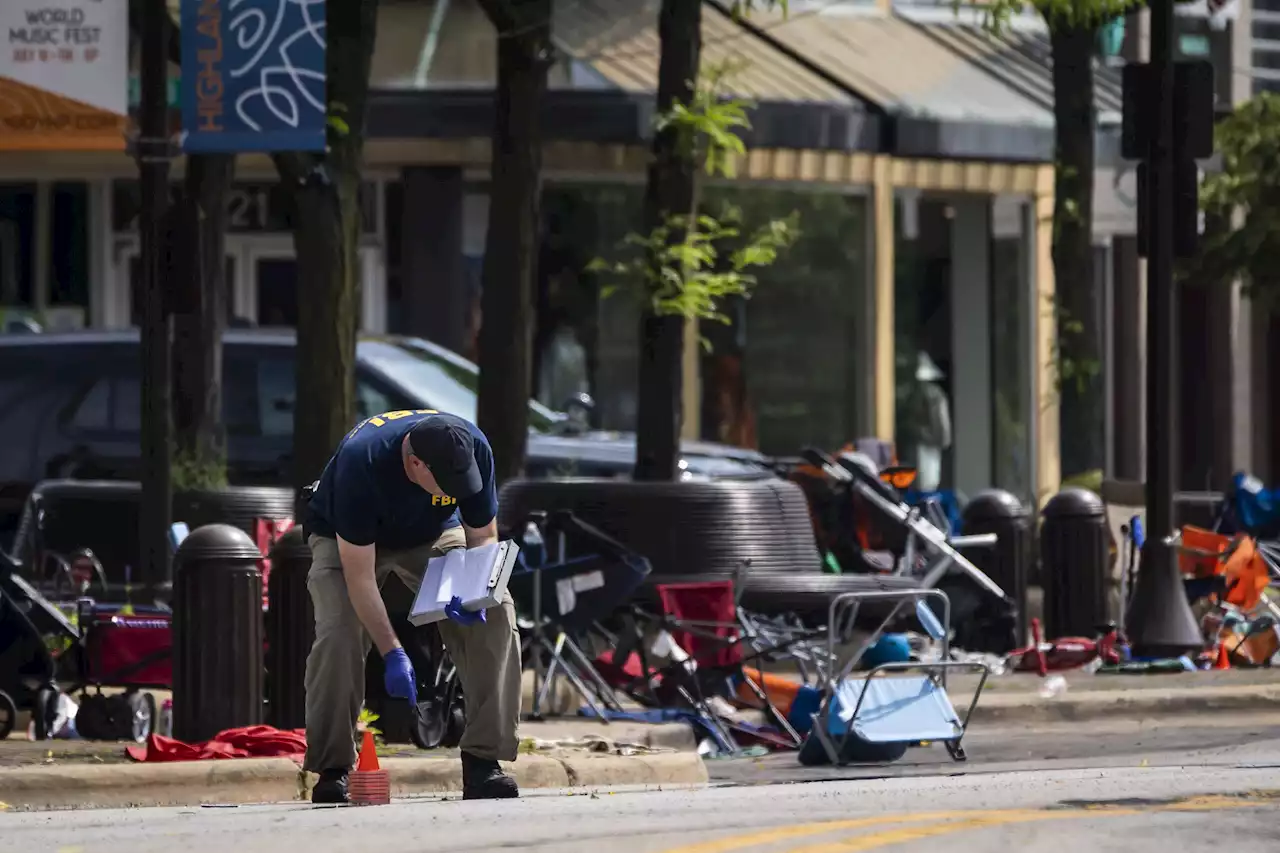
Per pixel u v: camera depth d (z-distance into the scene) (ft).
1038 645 195.11
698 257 204.74
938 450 328.49
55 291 303.89
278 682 148.05
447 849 82.23
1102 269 366.02
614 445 232.12
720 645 162.30
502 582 102.89
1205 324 396.98
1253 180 339.57
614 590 158.20
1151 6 195.00
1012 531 212.64
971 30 342.64
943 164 321.52
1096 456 288.10
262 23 173.78
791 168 307.37
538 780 129.80
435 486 103.96
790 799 105.81
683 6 207.41
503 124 223.30
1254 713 175.83
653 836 86.12
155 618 152.25
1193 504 261.85
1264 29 382.01
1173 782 111.86
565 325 300.81
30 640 149.07
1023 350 334.03
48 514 199.11
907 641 183.11
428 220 294.87
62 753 135.23
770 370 315.58
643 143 295.48
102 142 204.95
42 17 176.86
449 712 140.56
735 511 193.67
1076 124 288.71
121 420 228.22
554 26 297.53
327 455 197.88
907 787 114.01
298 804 112.57
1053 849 81.71
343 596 106.63
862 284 318.86
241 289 302.66
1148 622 196.85
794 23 325.83
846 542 210.18
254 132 173.78
